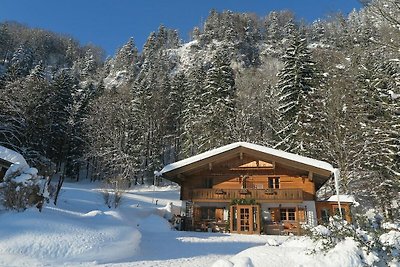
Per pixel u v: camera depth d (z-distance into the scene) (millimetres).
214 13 113062
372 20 13117
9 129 35094
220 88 37750
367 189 25969
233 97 38312
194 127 38031
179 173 22766
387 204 24609
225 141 33062
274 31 97500
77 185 39969
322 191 30078
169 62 95062
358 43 17500
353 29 17875
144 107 48188
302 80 30844
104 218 11922
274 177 23594
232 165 23891
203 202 23516
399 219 23609
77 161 44656
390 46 12289
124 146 44156
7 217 9195
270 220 22062
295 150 27922
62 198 25922
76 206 23938
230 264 6367
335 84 28312
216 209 23172
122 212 21609
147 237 14523
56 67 101500
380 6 12008
